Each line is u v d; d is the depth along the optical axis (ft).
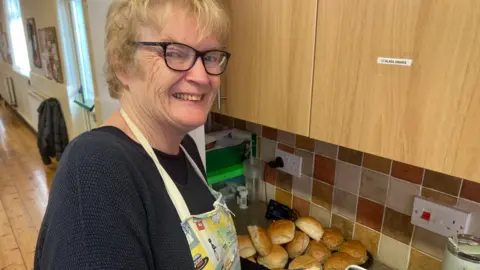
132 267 1.46
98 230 1.39
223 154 4.81
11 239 8.03
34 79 14.56
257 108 3.24
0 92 23.20
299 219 4.10
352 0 2.25
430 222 3.19
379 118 2.27
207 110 2.11
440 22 1.86
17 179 11.17
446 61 1.87
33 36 12.90
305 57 2.66
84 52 8.90
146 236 1.62
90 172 1.47
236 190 5.02
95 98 6.10
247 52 3.18
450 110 1.90
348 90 2.41
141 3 1.73
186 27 1.81
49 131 11.27
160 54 1.80
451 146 1.93
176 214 1.88
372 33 2.19
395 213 3.51
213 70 2.05
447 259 2.73
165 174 1.99
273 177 4.87
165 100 1.89
